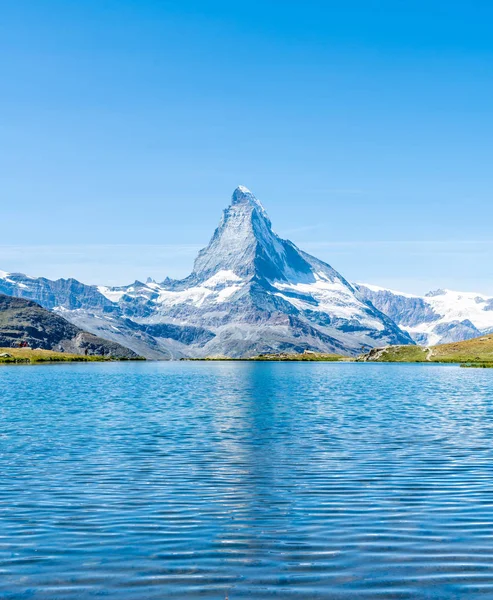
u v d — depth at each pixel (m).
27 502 40.59
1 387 170.50
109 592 26.53
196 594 26.38
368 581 27.62
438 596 26.14
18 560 30.03
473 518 36.59
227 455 58.25
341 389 166.12
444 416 94.19
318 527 35.03
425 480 47.12
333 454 58.84
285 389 168.00
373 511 38.28
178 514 37.78
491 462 54.31
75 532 34.22
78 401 123.00
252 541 32.62
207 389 168.75
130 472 50.31
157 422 86.12
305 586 27.16
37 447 63.22
